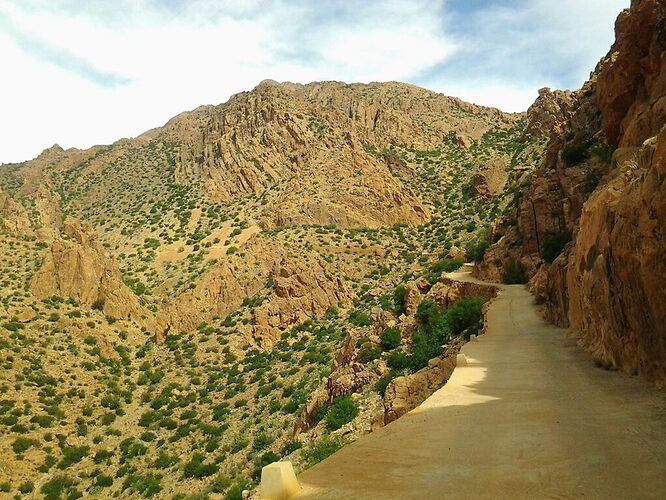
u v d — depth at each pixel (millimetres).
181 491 34812
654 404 10984
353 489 7340
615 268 14641
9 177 166500
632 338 14031
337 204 106750
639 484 6852
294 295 69375
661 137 12094
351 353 39906
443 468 8094
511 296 42281
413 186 129125
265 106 145125
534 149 124938
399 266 87250
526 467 7879
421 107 190875
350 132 136125
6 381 46281
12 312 56688
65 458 40719
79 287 66500
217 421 45469
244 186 124500
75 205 145000
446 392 14586
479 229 94750
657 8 35156
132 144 190750
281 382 49594
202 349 62500
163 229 114750
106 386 52594
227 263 80500
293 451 29219
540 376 16062
